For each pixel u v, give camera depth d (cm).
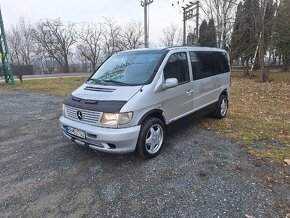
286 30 1894
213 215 267
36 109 806
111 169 371
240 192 306
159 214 271
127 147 358
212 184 325
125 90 379
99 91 397
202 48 544
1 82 1769
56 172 368
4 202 298
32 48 4731
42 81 1869
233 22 2272
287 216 263
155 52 452
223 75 614
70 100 407
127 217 267
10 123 640
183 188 317
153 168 371
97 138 354
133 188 321
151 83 390
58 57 4759
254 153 418
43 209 284
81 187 326
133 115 356
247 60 2345
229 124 585
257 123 603
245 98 989
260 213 268
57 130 568
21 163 400
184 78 466
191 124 584
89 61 4966
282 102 910
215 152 425
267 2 1759
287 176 344
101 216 270
